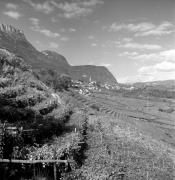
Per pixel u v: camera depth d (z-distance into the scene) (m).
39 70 112.31
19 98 36.91
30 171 21.16
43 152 22.83
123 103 198.75
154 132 99.94
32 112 33.91
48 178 21.75
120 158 34.41
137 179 29.78
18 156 21.05
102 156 31.36
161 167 38.94
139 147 44.91
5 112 29.45
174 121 148.62
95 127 44.94
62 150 24.11
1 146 20.58
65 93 99.19
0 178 18.81
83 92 188.62
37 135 27.08
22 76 52.28
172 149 69.62
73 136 30.08
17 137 23.17
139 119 130.25
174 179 36.00
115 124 64.25
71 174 23.38
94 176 24.61
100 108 115.81
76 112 49.00
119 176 27.91
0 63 51.25
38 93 44.31
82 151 30.50
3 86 41.31
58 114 38.06
